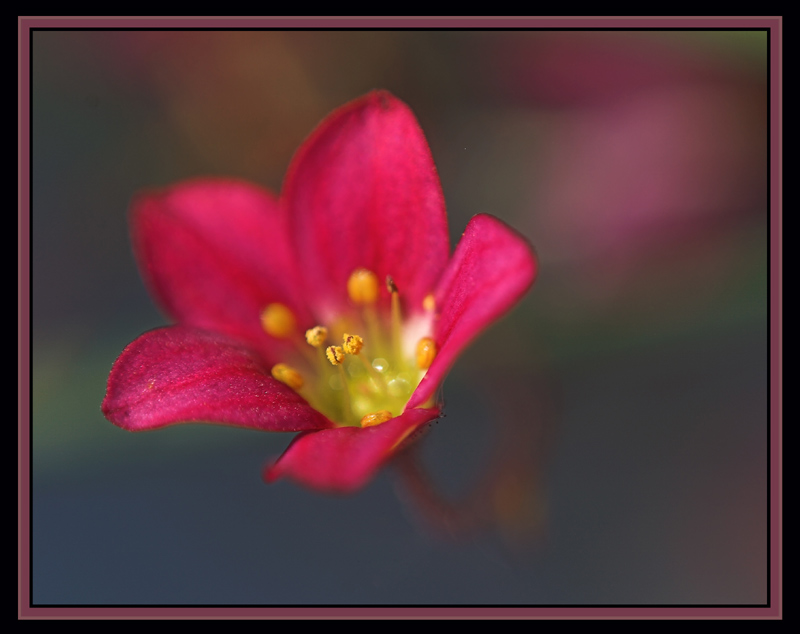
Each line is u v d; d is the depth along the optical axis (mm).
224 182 123
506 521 129
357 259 121
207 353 118
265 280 122
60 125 134
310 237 121
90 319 131
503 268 114
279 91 133
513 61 133
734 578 130
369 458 112
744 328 131
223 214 122
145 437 127
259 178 134
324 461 113
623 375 133
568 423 133
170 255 121
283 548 131
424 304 120
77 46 133
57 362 128
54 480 131
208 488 132
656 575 130
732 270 130
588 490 132
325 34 133
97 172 134
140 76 134
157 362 117
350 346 120
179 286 121
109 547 131
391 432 114
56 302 132
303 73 133
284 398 118
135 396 116
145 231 121
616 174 132
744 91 131
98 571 130
